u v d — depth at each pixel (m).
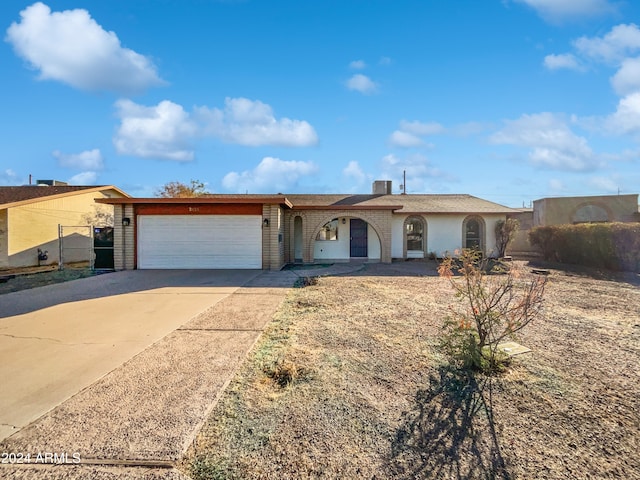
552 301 7.43
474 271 4.48
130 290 8.68
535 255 19.23
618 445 2.46
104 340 4.75
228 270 12.73
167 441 2.44
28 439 2.46
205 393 3.16
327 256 16.66
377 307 6.80
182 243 13.09
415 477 2.13
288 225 15.70
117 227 12.89
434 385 3.39
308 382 3.44
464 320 4.07
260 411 2.89
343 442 2.48
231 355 4.14
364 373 3.66
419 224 17.66
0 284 9.81
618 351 4.36
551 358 4.11
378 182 21.41
